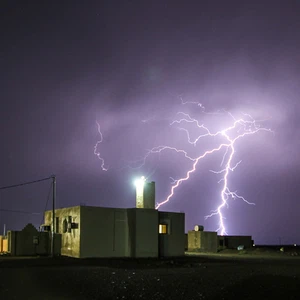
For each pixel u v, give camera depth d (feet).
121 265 95.61
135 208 121.19
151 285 62.75
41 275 72.69
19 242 122.01
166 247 128.67
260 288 59.82
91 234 115.75
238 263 104.58
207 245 159.12
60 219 127.13
